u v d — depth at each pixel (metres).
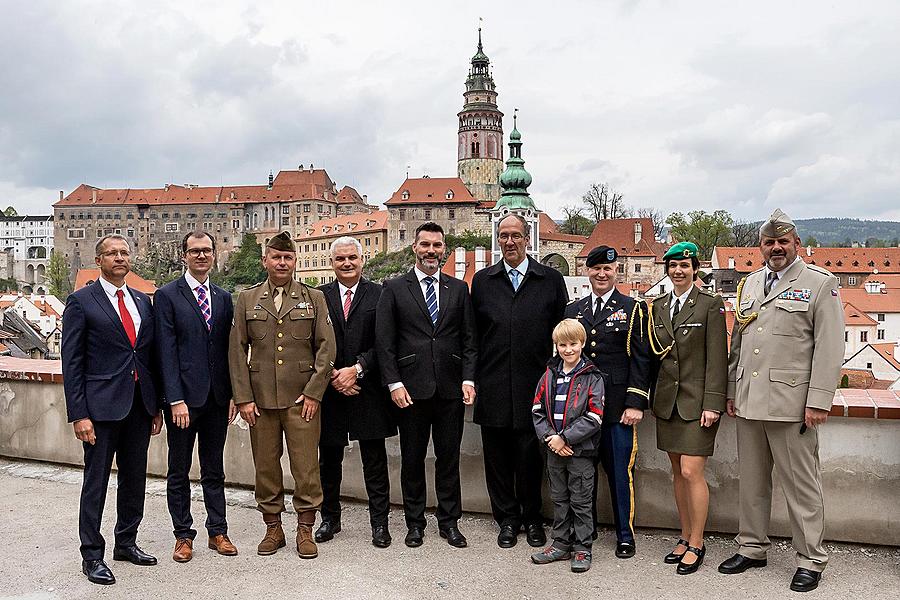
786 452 5.00
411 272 5.92
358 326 5.89
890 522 5.45
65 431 7.89
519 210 84.44
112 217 145.75
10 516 6.36
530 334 5.71
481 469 6.46
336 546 5.70
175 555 5.37
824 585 4.88
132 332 5.30
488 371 5.78
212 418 5.54
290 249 5.57
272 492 5.57
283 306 5.56
